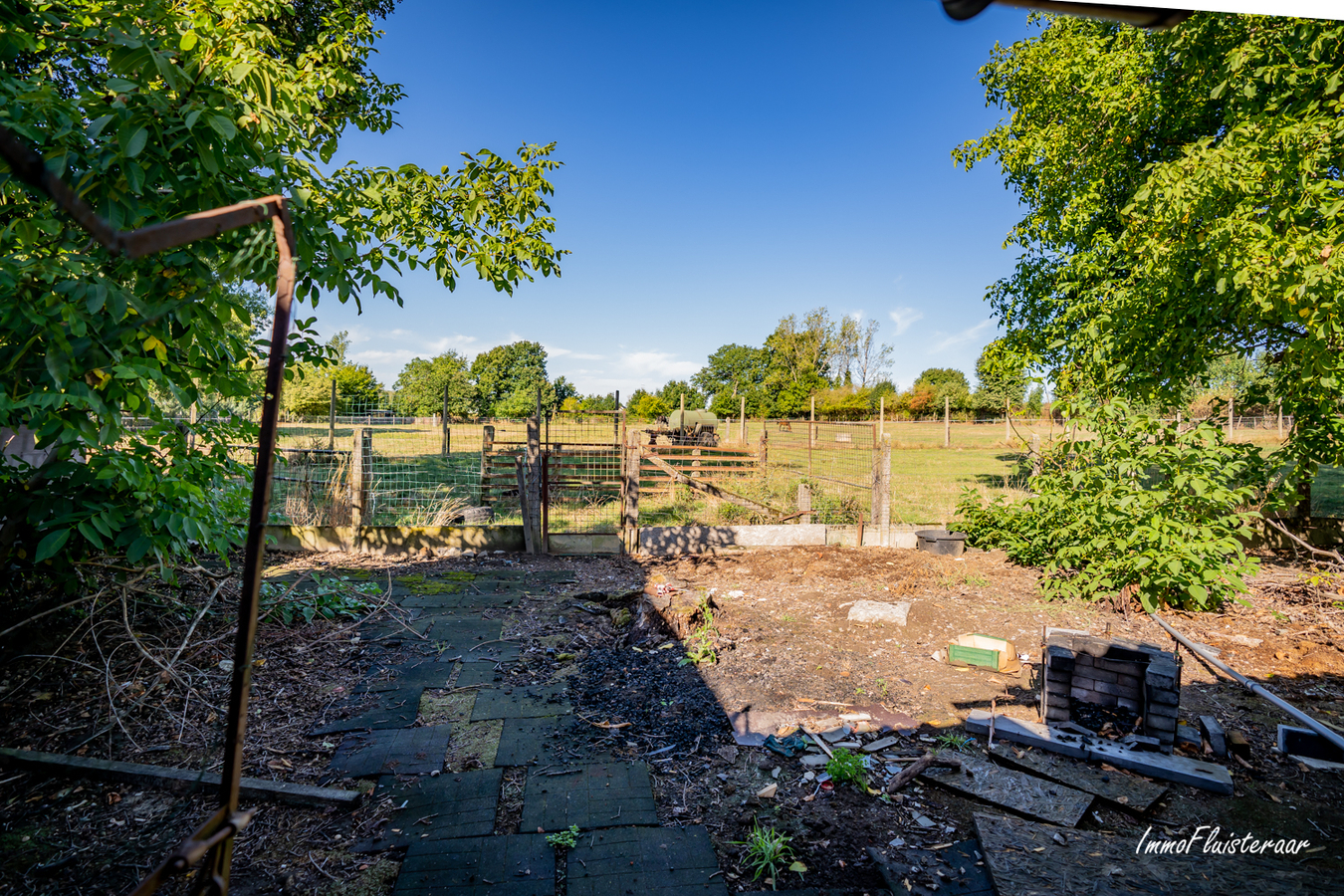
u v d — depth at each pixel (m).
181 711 3.93
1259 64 6.89
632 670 4.88
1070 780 3.45
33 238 2.79
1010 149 11.50
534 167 5.66
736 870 2.78
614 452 11.40
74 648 4.30
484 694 4.45
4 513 3.54
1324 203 5.69
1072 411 7.41
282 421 13.34
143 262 2.89
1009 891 2.58
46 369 2.94
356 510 8.58
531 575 7.59
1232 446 7.36
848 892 2.66
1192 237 6.81
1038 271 11.43
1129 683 3.87
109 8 2.96
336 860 2.81
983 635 5.18
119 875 2.68
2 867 2.70
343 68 5.70
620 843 2.94
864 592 6.86
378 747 3.74
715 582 7.36
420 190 5.26
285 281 1.04
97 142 2.86
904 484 15.20
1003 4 1.06
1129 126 9.18
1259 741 3.91
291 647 5.02
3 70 2.91
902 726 4.03
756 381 78.31
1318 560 7.92
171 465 3.95
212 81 3.08
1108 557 6.62
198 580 5.41
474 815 3.13
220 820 1.08
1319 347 6.23
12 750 3.33
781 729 3.99
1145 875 2.68
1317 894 2.57
